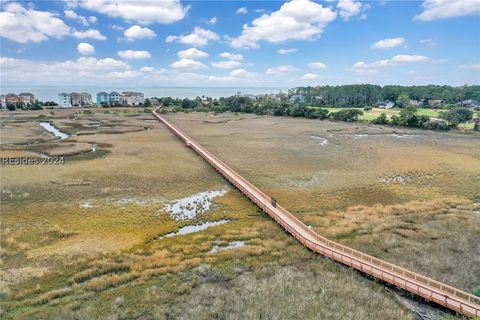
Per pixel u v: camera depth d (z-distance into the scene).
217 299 19.78
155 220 31.39
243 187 39.47
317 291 20.81
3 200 35.69
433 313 19.16
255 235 28.64
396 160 57.09
